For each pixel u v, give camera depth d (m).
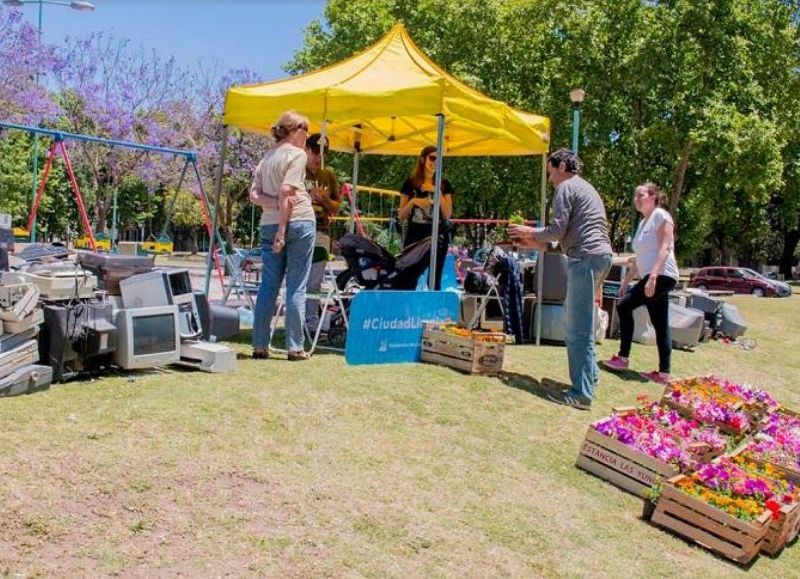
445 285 10.31
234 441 4.21
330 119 7.02
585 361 6.22
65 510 3.22
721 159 19.47
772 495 4.51
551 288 8.55
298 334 6.16
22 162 27.00
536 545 3.79
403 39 8.02
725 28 20.19
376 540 3.49
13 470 3.44
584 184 6.26
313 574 3.12
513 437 5.28
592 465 4.96
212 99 25.27
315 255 7.09
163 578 2.91
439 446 4.82
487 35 24.03
